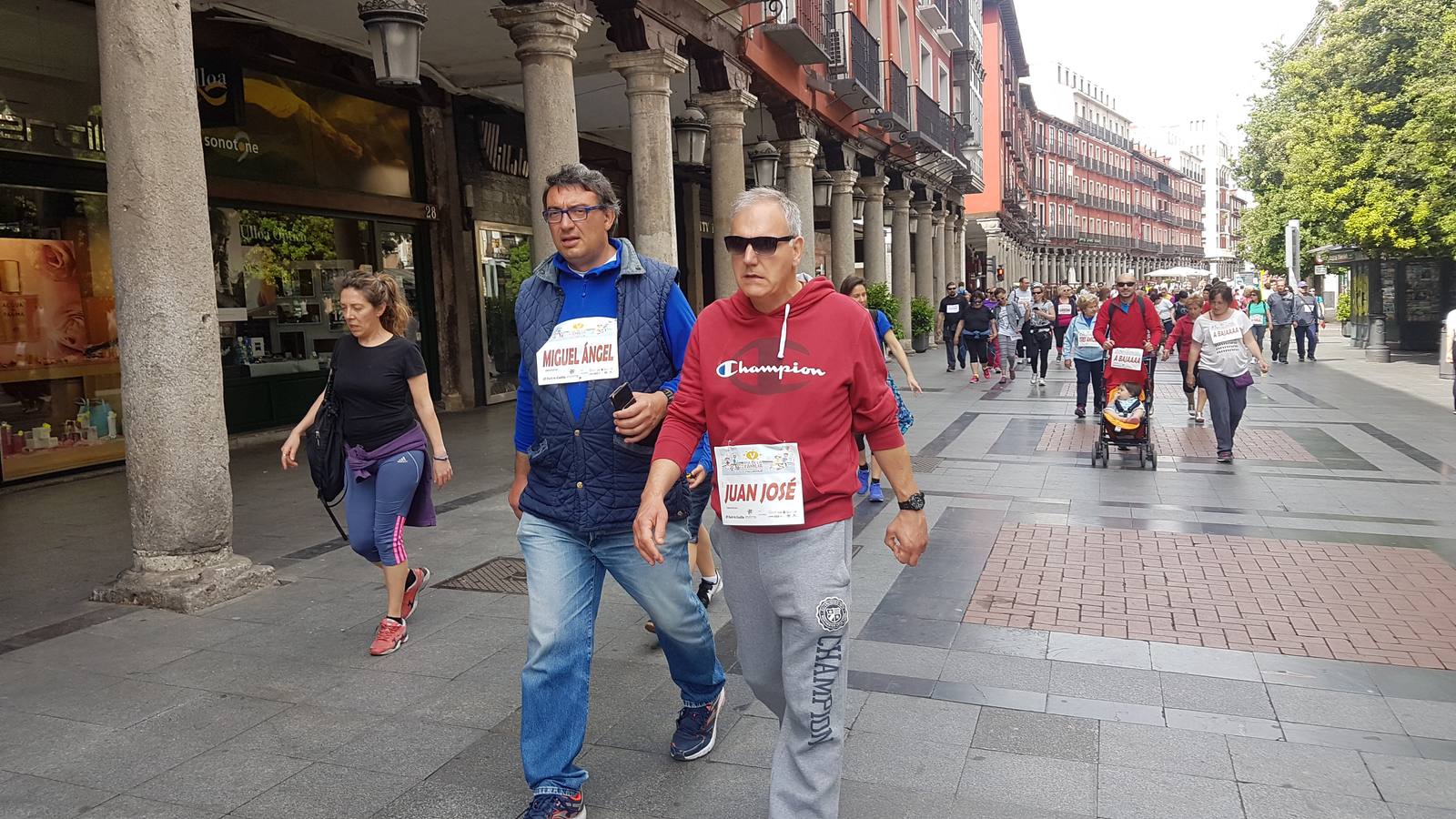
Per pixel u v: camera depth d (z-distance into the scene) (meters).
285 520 7.07
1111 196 99.75
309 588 5.39
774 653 2.70
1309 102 22.09
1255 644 4.34
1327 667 4.06
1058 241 81.31
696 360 2.71
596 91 14.23
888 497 7.55
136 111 4.88
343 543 6.36
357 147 12.27
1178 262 123.25
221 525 5.31
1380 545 5.93
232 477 8.80
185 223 5.10
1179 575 5.41
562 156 8.24
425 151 13.36
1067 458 9.25
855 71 17.36
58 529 6.98
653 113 9.79
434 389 13.79
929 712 3.70
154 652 4.42
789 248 2.50
